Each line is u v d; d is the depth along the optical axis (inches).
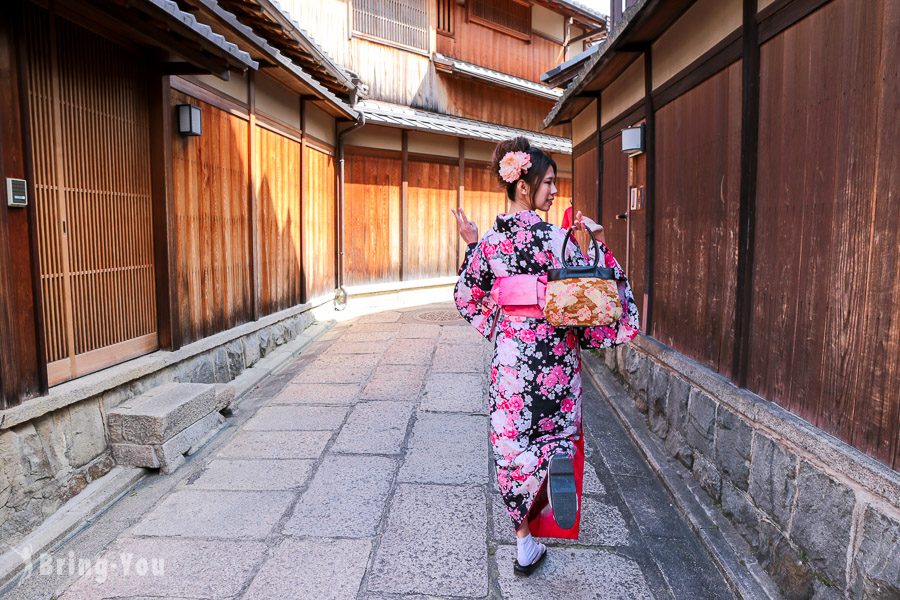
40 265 129.6
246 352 246.2
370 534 120.4
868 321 82.5
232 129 238.2
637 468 154.3
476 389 223.5
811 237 96.7
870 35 82.0
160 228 179.8
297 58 282.5
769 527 103.5
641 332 203.5
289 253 315.3
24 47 120.0
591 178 291.7
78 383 137.3
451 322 368.2
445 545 116.2
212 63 168.6
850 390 86.5
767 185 111.7
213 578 105.3
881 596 74.4
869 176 82.3
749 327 118.8
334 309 402.0
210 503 134.1
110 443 147.4
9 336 115.4
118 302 161.8
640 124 200.5
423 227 481.4
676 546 116.3
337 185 407.2
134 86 169.8
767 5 110.8
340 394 219.0
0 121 114.4
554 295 92.2
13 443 113.3
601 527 123.5
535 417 99.3
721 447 125.0
